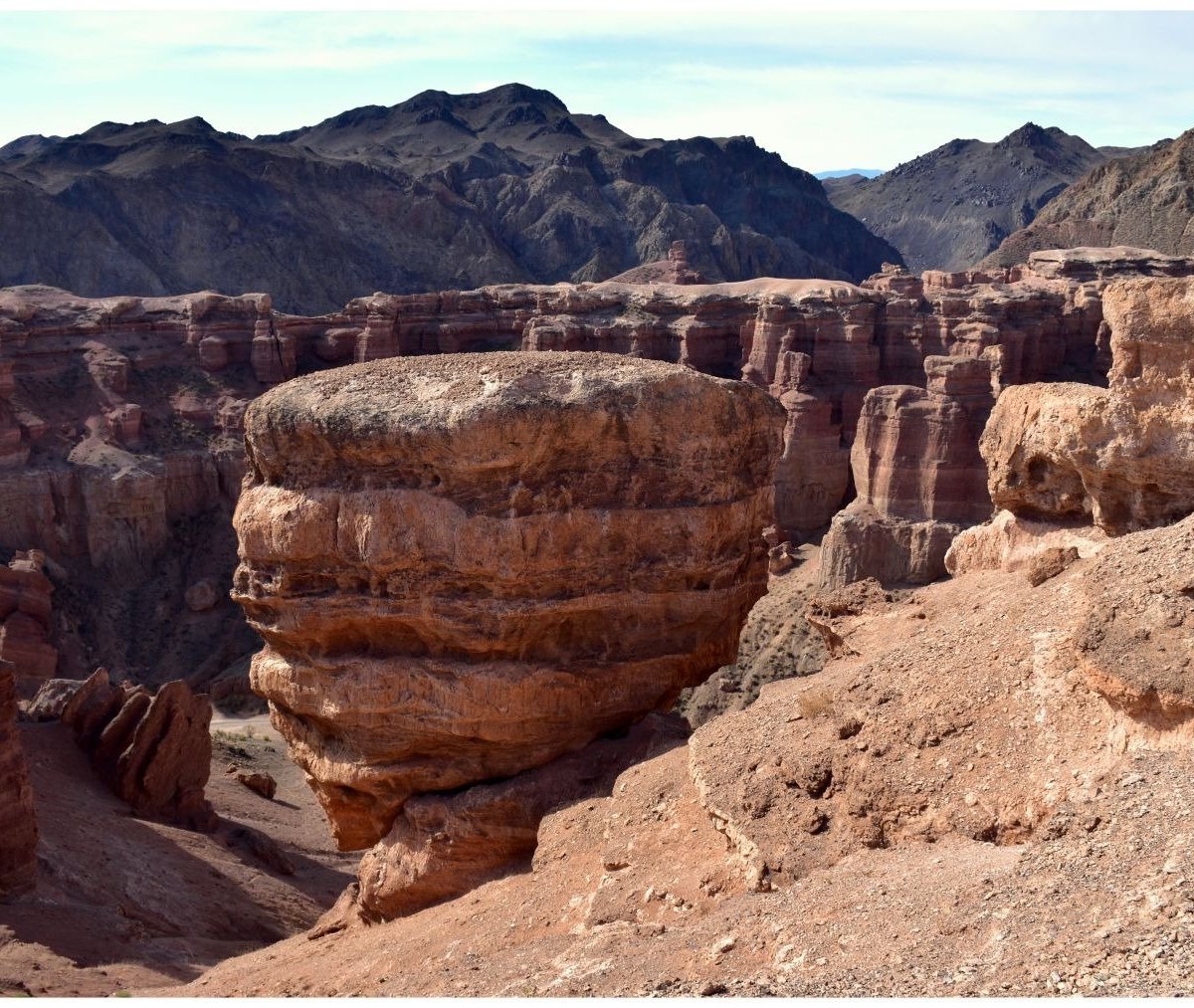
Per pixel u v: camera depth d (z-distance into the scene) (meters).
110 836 38.62
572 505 21.45
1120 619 14.98
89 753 46.97
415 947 19.02
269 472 22.50
